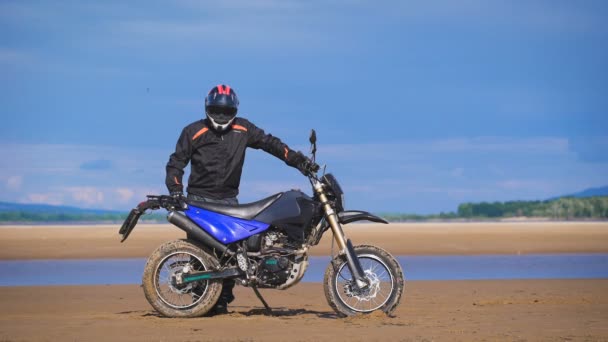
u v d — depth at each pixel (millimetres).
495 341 6949
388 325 8008
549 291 12133
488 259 22703
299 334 7367
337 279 8883
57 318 8766
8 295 11906
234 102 8859
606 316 8812
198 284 8836
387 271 8852
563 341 6941
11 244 31266
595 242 33438
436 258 23281
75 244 31359
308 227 8633
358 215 8711
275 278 8516
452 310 9516
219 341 6969
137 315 9000
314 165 8812
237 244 8609
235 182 9125
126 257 23891
